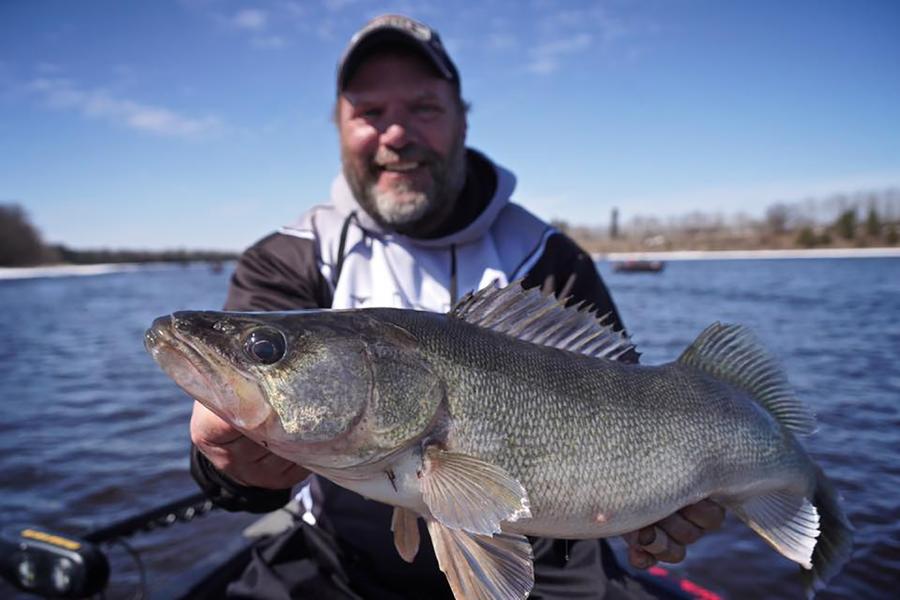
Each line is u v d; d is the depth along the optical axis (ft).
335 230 2.56
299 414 1.51
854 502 4.33
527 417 1.64
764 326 13.07
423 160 2.45
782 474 2.02
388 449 1.57
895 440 5.53
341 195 2.67
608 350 1.91
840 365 8.86
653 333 12.23
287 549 2.42
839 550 2.10
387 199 2.46
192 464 1.93
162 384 9.24
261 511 2.01
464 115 2.71
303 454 1.55
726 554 3.79
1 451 6.07
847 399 6.94
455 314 1.77
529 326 1.82
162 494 4.96
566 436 1.66
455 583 1.55
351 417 1.54
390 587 2.22
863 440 5.55
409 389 1.58
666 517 1.87
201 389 1.47
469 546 1.59
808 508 2.05
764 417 2.02
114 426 7.01
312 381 1.52
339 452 1.55
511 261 2.58
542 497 1.64
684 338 11.55
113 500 4.86
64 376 10.05
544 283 2.55
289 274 2.43
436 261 2.54
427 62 2.44
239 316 1.54
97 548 2.23
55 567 2.16
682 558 1.94
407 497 1.60
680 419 1.83
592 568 2.24
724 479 1.90
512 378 1.66
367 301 2.45
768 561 3.71
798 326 12.96
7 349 13.20
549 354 1.77
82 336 15.23
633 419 1.76
